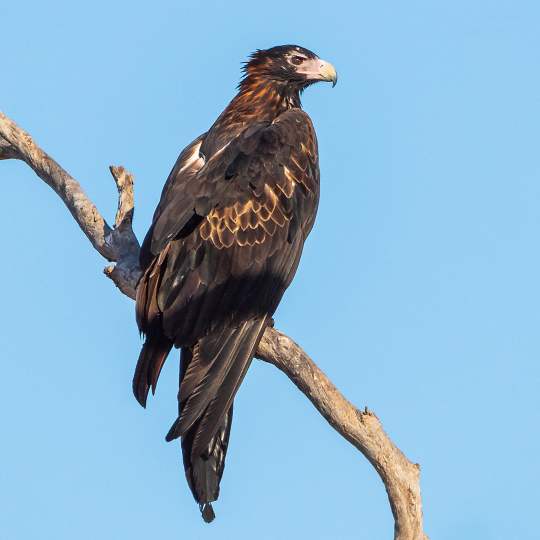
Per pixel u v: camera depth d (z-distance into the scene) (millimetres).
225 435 12445
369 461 11484
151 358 12367
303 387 11836
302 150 14023
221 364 12367
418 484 11430
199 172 13477
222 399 12102
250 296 13031
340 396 11555
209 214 13141
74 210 14047
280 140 13898
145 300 12617
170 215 12930
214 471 12281
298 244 13742
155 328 12500
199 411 11883
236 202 13289
